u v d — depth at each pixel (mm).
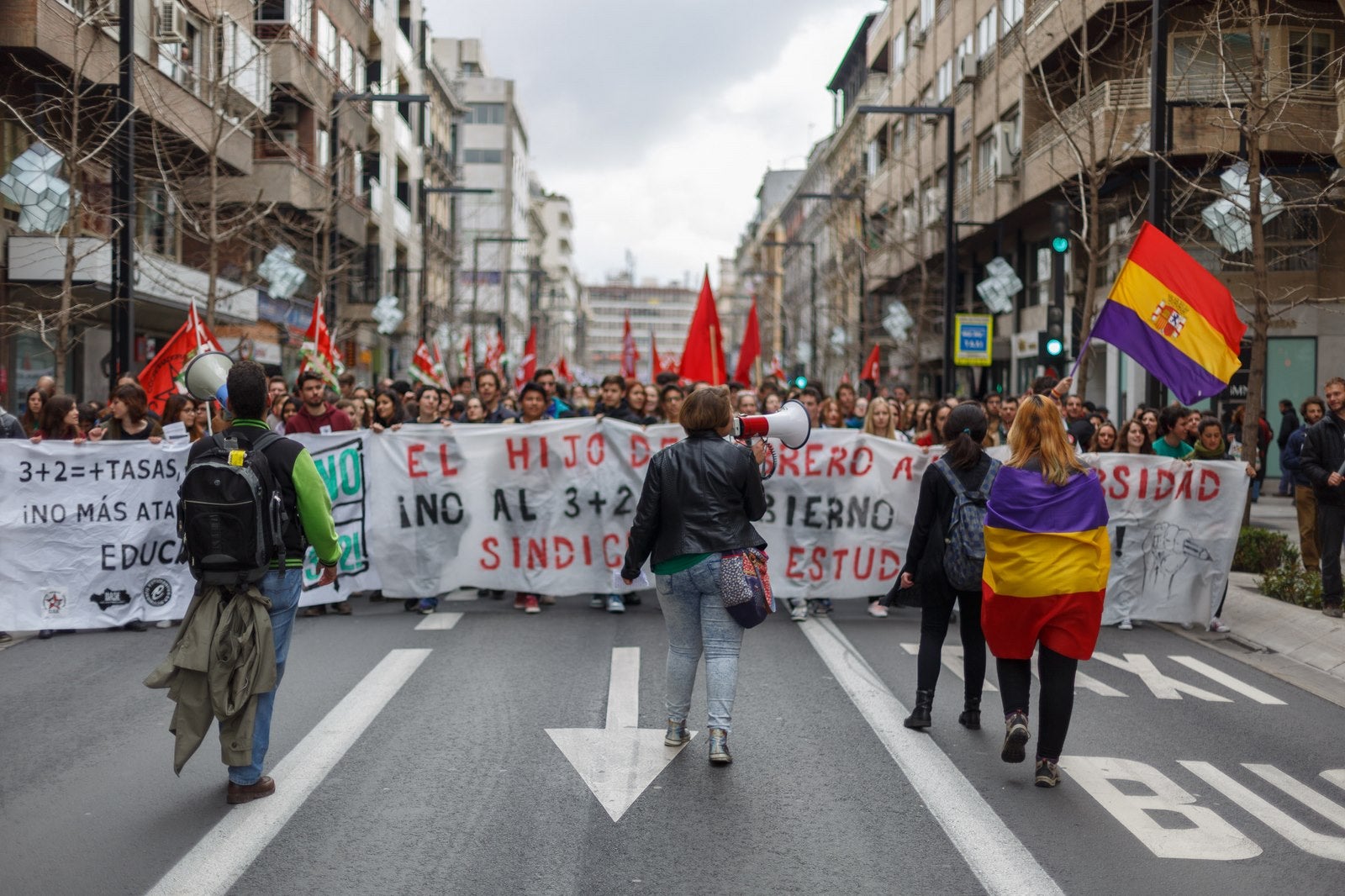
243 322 29938
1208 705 8117
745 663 9211
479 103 100312
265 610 5820
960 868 5074
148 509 10742
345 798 5902
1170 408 12422
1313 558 13273
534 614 11523
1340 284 26750
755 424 6949
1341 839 5551
